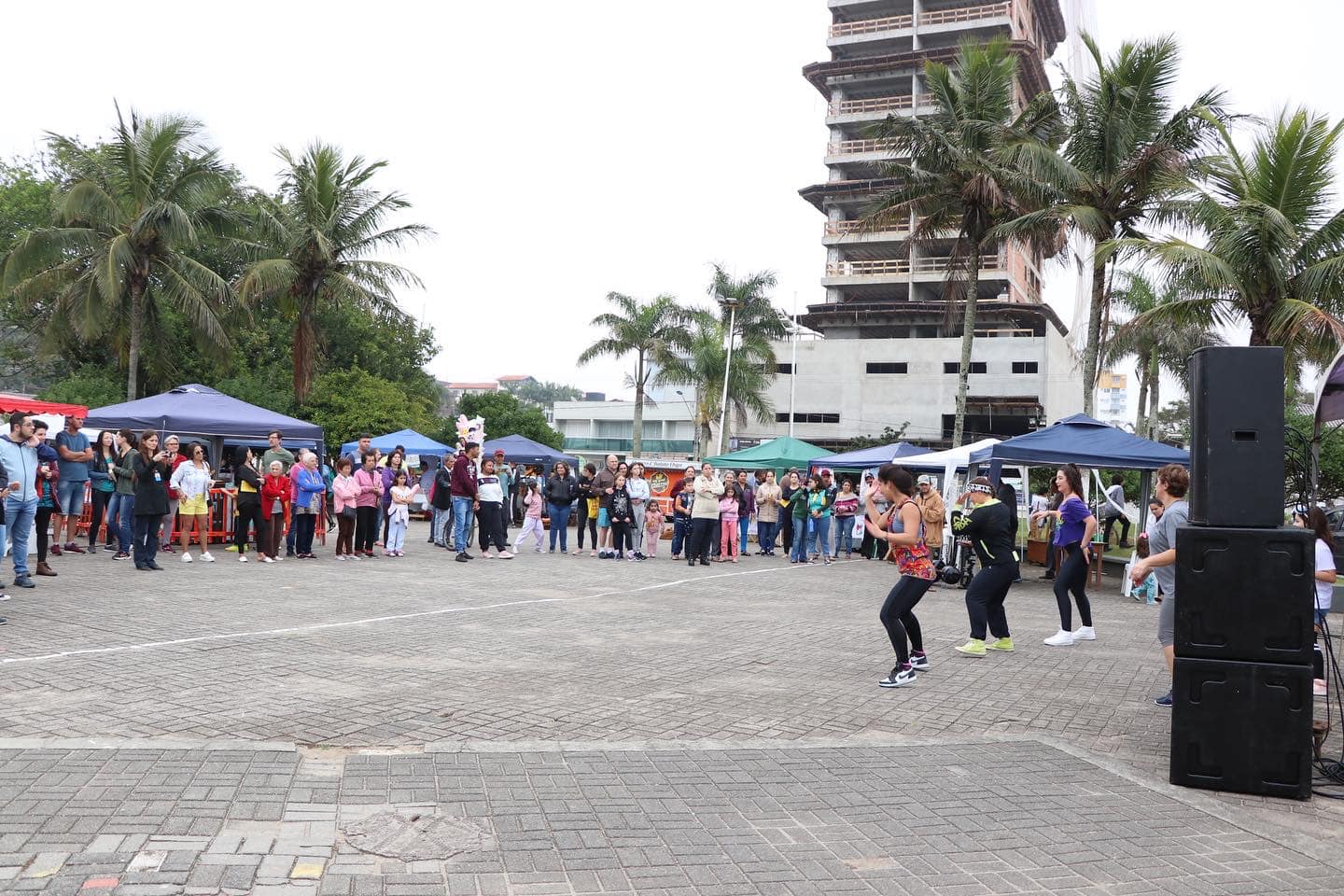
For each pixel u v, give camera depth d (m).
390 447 28.19
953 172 28.19
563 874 3.56
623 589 13.41
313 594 11.34
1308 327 18.19
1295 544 4.89
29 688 6.18
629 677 7.34
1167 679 8.08
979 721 6.34
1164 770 5.34
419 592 11.98
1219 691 4.96
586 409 74.00
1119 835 4.21
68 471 14.04
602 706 6.34
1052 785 4.91
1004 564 9.03
